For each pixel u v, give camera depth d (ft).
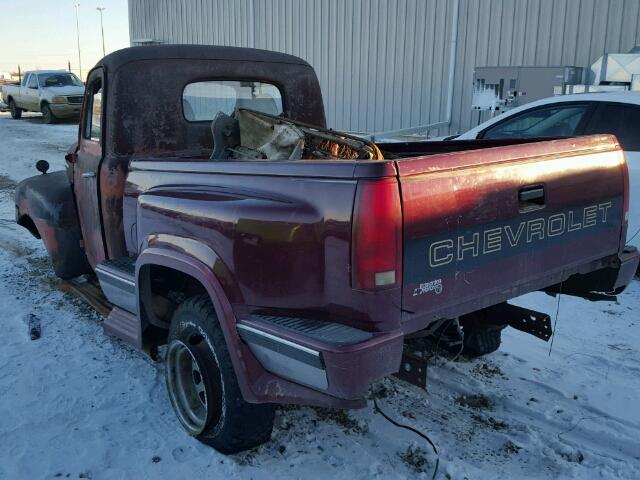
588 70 32.24
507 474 9.82
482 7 39.45
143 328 11.75
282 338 8.33
